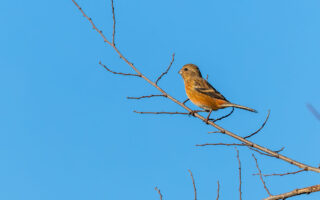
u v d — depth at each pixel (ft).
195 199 28.25
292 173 30.68
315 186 30.53
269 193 31.24
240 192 29.40
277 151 32.14
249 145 32.96
